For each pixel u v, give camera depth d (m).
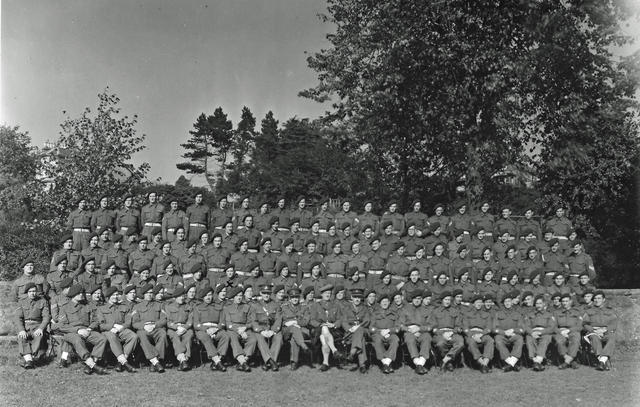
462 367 13.41
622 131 23.28
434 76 22.09
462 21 22.00
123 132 22.30
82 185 21.25
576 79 21.92
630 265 25.80
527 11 21.50
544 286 14.61
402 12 21.64
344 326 13.29
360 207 25.92
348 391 11.66
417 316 13.31
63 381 11.98
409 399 11.21
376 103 22.98
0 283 15.66
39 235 20.48
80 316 12.94
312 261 15.37
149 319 13.02
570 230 16.23
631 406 10.80
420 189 25.94
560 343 13.33
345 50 23.91
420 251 15.02
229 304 13.40
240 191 45.81
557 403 10.98
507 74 21.28
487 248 15.08
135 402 10.88
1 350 13.96
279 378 12.43
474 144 22.58
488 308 13.55
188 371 12.81
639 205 23.42
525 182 23.03
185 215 16.69
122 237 15.39
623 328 15.29
